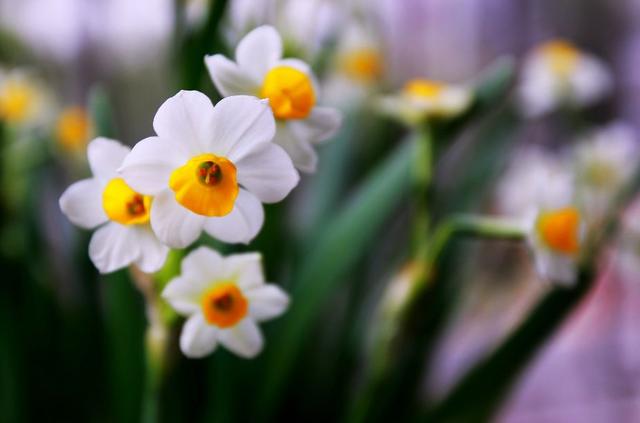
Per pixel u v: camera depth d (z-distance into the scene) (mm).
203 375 423
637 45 987
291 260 483
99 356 479
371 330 488
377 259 545
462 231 383
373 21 597
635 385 821
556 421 749
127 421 426
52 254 628
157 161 304
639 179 418
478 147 513
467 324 729
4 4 752
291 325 431
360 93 583
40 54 784
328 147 550
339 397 487
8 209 479
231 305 336
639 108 980
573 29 966
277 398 433
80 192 321
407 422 456
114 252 318
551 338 421
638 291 906
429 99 403
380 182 445
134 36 815
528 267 706
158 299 342
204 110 305
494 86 429
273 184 307
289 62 333
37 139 569
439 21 926
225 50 401
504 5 949
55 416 465
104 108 417
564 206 373
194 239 305
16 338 440
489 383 412
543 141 752
